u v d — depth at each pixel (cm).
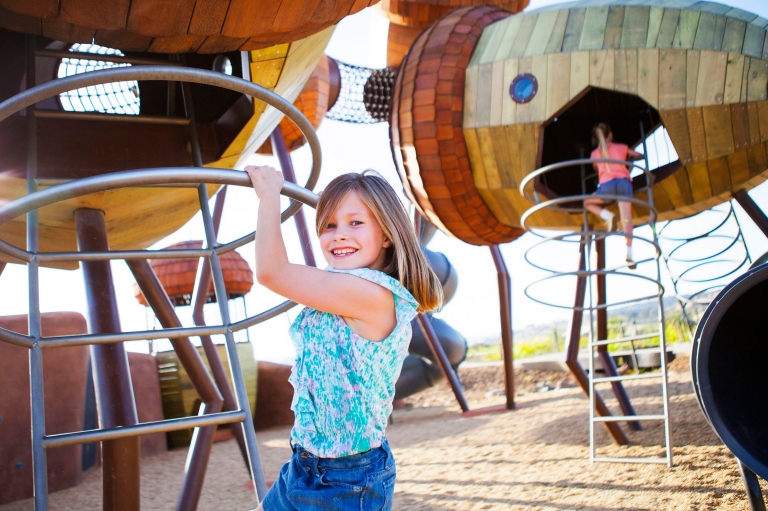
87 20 279
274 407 1388
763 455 328
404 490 586
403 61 755
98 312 394
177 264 1384
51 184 360
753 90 629
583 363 1532
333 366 185
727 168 672
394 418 1318
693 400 870
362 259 197
